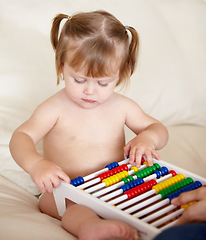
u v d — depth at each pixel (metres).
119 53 0.97
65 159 1.06
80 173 1.05
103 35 0.94
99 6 1.63
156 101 1.55
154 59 1.61
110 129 1.09
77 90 0.96
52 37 1.11
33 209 0.96
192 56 1.69
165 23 1.72
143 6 1.70
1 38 1.48
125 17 1.65
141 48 1.61
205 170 1.21
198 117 1.61
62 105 1.06
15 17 1.54
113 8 1.64
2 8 1.56
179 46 1.70
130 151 1.00
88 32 0.94
